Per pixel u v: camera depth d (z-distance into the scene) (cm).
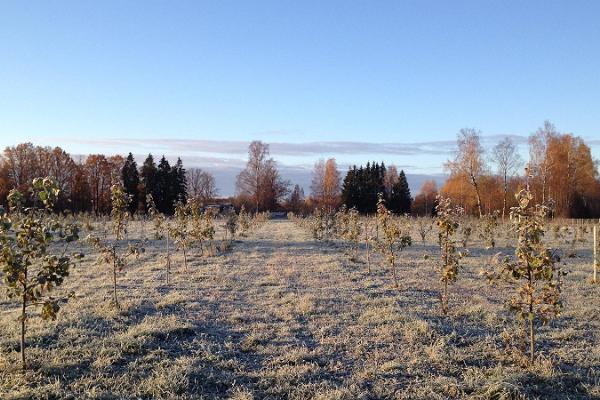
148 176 6009
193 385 567
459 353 666
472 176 4394
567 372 602
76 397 520
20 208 571
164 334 741
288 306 945
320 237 2403
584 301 1002
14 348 664
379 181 6862
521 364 622
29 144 5297
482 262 1575
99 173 6012
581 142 4591
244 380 589
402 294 1074
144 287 1141
